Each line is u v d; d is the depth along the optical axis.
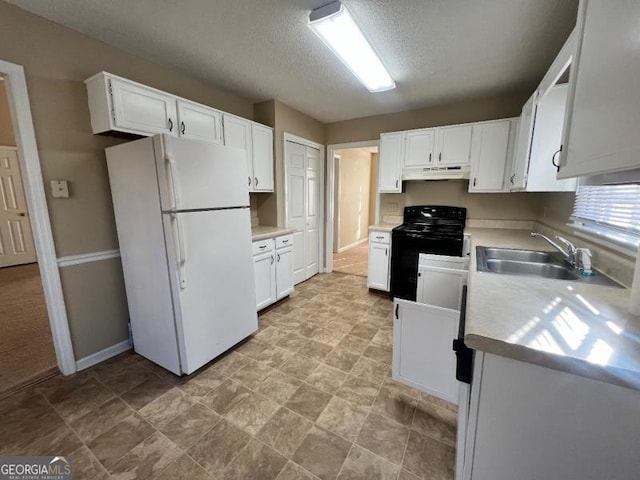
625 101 0.70
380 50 2.10
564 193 2.17
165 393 1.73
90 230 1.99
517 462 0.80
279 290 3.03
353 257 5.48
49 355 2.11
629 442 0.67
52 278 1.81
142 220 1.82
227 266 2.07
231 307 2.13
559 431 0.73
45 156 1.76
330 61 2.29
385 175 3.46
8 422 1.50
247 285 2.27
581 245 1.63
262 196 3.48
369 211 7.48
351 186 6.32
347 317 2.81
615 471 0.70
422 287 2.04
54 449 1.35
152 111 2.05
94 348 2.05
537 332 0.78
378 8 1.64
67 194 1.85
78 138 1.90
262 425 1.49
